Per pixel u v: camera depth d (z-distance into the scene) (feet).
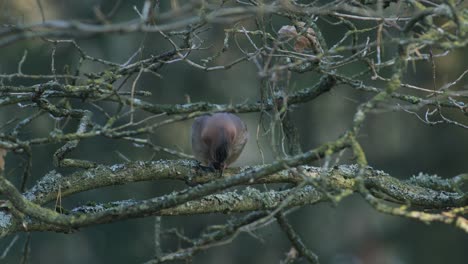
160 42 68.64
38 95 33.09
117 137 28.78
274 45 29.48
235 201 34.88
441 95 32.55
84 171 34.78
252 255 85.40
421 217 25.21
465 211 26.32
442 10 27.96
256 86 75.92
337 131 81.56
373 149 83.61
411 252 88.69
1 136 29.63
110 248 81.56
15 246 76.33
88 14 65.10
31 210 29.17
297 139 39.14
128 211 29.17
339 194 26.91
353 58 32.45
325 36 67.67
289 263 36.06
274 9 26.55
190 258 33.27
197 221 81.20
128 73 33.78
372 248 88.53
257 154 77.97
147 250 81.15
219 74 75.92
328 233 87.15
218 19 24.82
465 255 87.51
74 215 31.17
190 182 35.63
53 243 80.59
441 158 83.20
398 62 28.68
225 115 40.29
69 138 29.14
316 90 35.19
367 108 28.12
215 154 37.09
